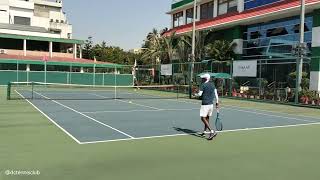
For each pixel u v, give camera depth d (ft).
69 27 276.82
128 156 29.27
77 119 50.85
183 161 28.07
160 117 55.31
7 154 28.99
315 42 97.40
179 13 177.06
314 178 24.26
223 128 45.83
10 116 53.01
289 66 107.34
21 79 155.74
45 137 36.58
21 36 182.39
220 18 139.13
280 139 38.52
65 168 25.30
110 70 180.96
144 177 23.67
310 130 45.39
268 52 117.08
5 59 157.99
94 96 103.09
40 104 72.74
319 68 96.02
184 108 70.90
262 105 84.43
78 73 166.20
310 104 82.64
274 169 26.30
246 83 112.68
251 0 127.13
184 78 131.95
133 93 124.16
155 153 30.58
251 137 39.47
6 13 256.73
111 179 23.08
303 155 30.99
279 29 113.19
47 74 160.35
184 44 141.18
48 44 201.46
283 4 108.37
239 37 127.24
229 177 24.08
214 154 30.68
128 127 44.42
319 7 94.89
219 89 113.70
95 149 31.50
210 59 124.36
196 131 42.50
